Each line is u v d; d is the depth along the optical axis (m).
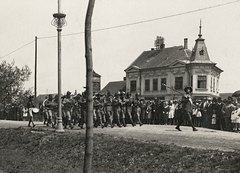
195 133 15.83
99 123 20.03
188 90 17.39
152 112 25.70
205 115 22.06
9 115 39.53
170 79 52.50
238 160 8.65
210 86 49.69
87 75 7.27
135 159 10.48
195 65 49.06
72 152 12.66
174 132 16.36
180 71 51.16
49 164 11.96
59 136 15.26
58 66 16.58
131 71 58.66
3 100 38.78
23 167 12.08
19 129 18.67
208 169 8.58
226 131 18.52
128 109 20.91
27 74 39.59
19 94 38.50
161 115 25.14
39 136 15.86
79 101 19.27
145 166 9.80
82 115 19.17
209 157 9.34
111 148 11.97
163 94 53.38
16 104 38.44
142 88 56.91
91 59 7.30
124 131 16.92
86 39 7.31
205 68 49.22
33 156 13.39
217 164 8.77
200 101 24.61
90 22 7.36
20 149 14.82
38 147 14.36
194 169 8.78
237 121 18.42
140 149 11.17
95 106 19.61
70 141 13.96
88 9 7.37
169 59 54.44
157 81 54.59
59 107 16.73
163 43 61.03
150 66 56.12
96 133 15.27
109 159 11.02
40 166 11.91
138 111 21.69
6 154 14.37
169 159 9.86
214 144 11.73
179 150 10.43
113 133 15.82
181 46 56.44
